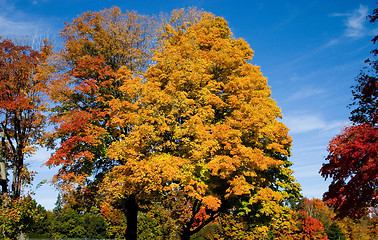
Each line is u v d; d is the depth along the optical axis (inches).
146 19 903.1
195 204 824.3
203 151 648.4
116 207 867.4
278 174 885.2
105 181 691.4
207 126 701.3
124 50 860.6
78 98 809.5
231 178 714.2
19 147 812.6
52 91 743.1
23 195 740.0
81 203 823.1
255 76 803.4
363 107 539.2
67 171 730.2
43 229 2031.3
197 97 755.4
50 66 803.4
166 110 704.4
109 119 803.4
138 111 678.5
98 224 2089.1
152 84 715.4
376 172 376.5
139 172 607.8
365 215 493.7
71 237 2048.5
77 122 698.2
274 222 928.3
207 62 781.3
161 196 708.0
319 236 2107.5
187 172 624.1
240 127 722.2
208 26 898.7
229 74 826.8
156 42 909.8
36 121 831.1
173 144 675.4
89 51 856.9
